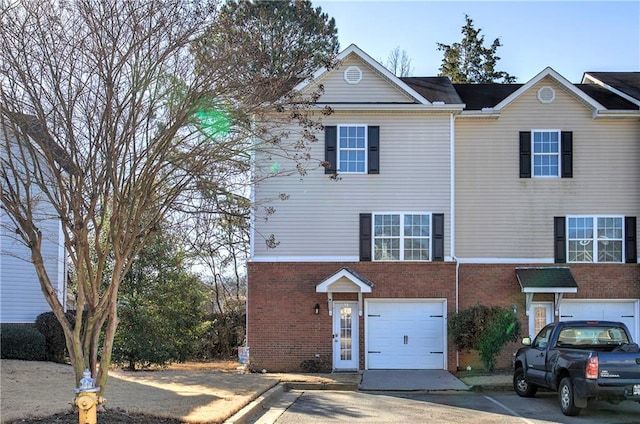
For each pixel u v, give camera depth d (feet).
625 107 74.74
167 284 72.90
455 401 50.75
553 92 74.33
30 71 29.40
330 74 72.43
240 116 33.55
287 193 70.95
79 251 30.91
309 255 70.64
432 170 71.10
